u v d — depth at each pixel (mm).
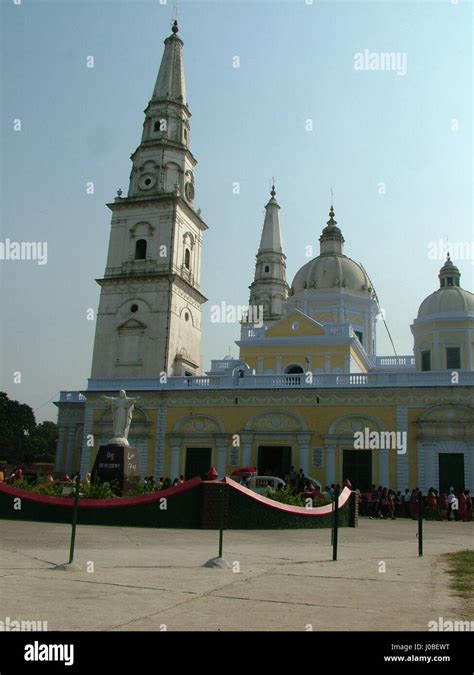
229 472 46250
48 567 11906
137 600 9062
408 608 9133
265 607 8883
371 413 44375
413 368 58688
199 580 10984
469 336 52625
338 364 51781
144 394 49562
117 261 59125
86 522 22125
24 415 87562
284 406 46250
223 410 47562
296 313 54062
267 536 20266
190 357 59688
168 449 48125
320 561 14266
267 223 87250
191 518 22031
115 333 57000
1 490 23156
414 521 33812
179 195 59906
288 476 40688
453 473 41781
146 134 62750
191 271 61781
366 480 43531
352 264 64312
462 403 42594
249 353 54094
